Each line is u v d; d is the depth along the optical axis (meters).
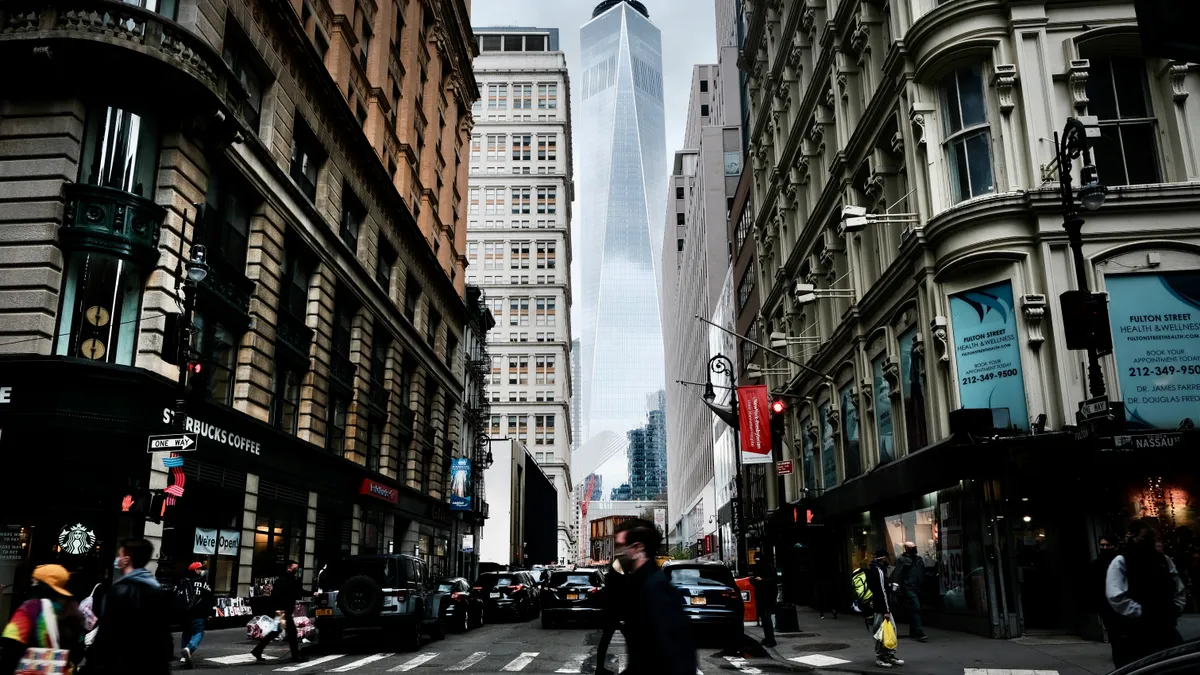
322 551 29.12
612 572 8.84
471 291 60.38
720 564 18.41
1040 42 18.08
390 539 37.69
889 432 23.19
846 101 27.44
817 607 30.84
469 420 59.00
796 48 34.28
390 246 37.97
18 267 17.14
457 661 15.30
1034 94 17.89
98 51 17.64
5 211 17.36
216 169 22.02
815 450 32.81
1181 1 3.10
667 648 3.94
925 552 20.42
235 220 23.28
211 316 21.70
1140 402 16.33
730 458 58.56
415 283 42.97
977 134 18.75
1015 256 17.38
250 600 22.62
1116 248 16.94
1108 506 15.99
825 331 30.94
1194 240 16.88
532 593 31.36
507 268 109.50
